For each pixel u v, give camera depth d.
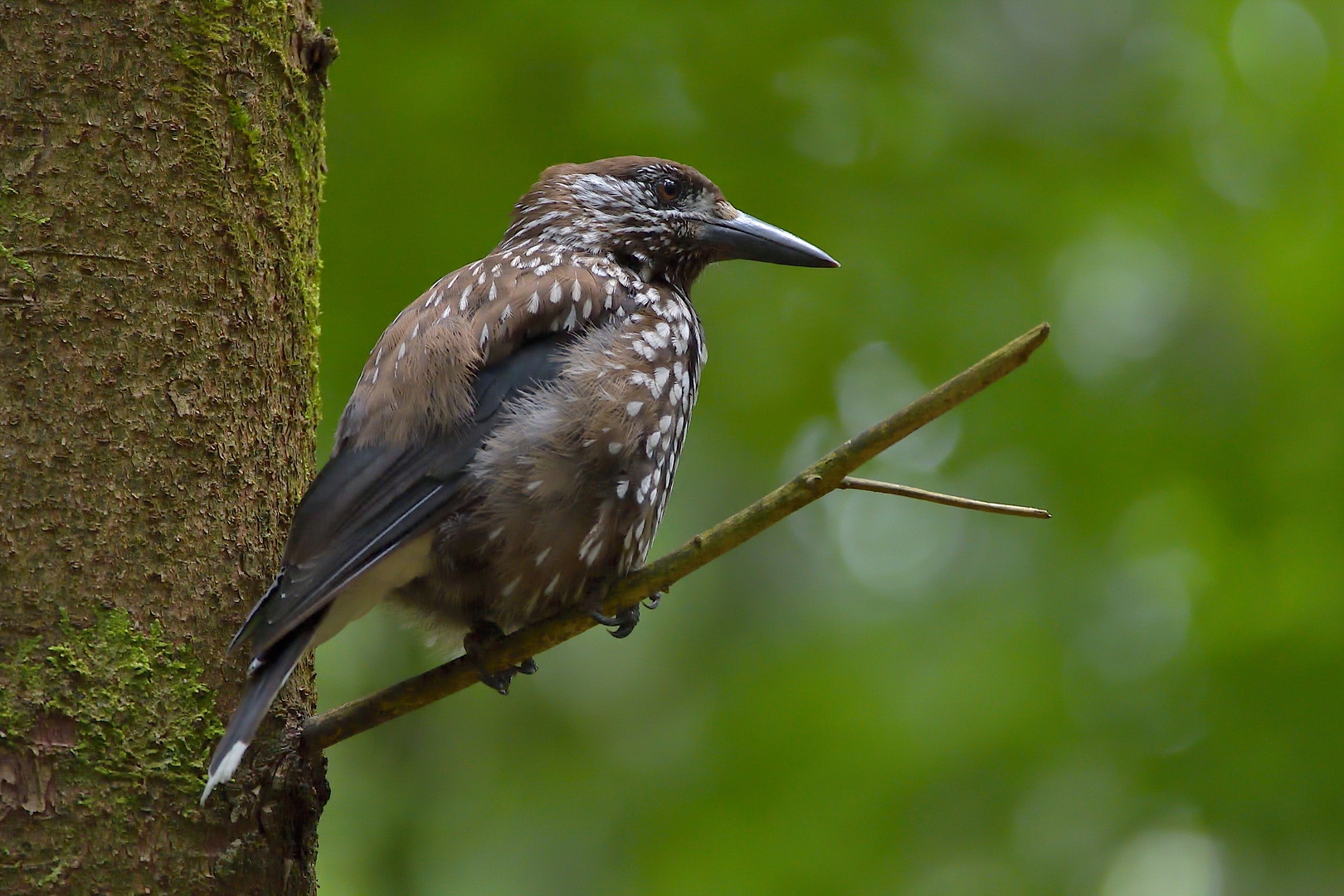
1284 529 11.30
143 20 5.38
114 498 5.08
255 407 5.57
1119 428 11.59
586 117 10.87
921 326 11.47
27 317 5.03
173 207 5.35
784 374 11.56
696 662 14.22
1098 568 11.64
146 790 4.96
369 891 12.52
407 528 6.06
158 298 5.27
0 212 5.07
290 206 5.91
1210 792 10.73
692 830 11.25
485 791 13.12
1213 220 11.87
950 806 10.95
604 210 8.12
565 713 14.65
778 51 11.12
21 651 4.85
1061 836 10.84
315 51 6.17
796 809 11.05
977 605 12.20
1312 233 11.86
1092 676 11.45
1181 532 11.77
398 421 6.22
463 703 14.05
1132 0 12.35
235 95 5.62
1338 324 11.53
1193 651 11.34
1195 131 12.09
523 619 6.61
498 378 6.46
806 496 5.39
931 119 11.48
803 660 12.20
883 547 15.70
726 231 8.36
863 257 11.38
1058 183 11.64
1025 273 11.55
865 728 11.41
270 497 5.61
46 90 5.18
